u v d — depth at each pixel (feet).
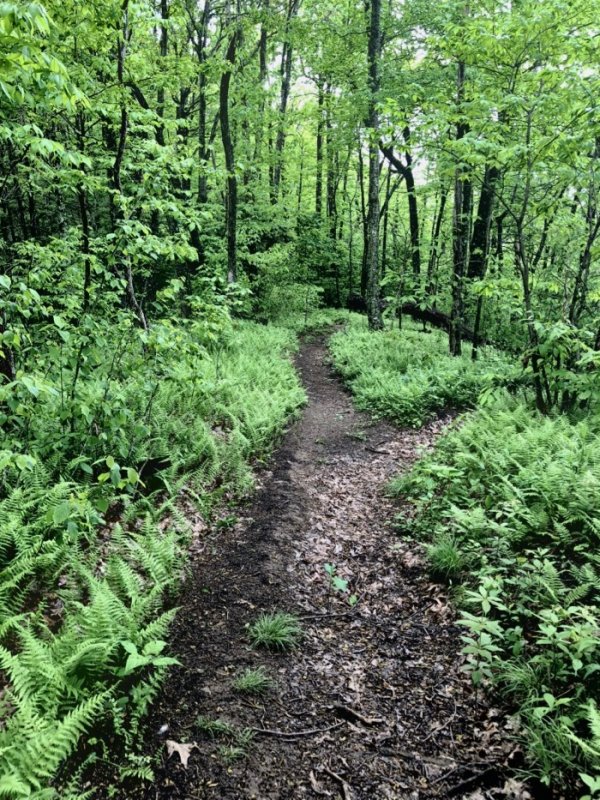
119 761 11.12
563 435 22.93
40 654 11.74
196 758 11.53
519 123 29.22
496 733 12.12
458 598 16.48
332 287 95.86
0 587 13.88
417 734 12.44
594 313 32.45
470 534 18.90
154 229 51.49
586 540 16.83
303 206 101.81
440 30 45.29
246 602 17.17
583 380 25.36
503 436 25.17
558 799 10.46
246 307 59.93
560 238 40.14
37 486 18.80
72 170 23.03
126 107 25.75
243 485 24.86
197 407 30.40
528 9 24.56
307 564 19.74
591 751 9.96
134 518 20.18
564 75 24.52
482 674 13.52
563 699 11.41
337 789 11.10
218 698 13.23
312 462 30.04
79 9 22.21
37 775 9.78
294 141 89.10
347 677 14.35
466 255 48.29
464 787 11.00
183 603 16.89
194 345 24.34
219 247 64.90
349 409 40.68
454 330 47.67
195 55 56.59
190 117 61.16
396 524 22.27
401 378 41.93
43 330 21.31
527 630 14.51
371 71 53.78
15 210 50.67
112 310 26.81
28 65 13.24
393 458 30.40
